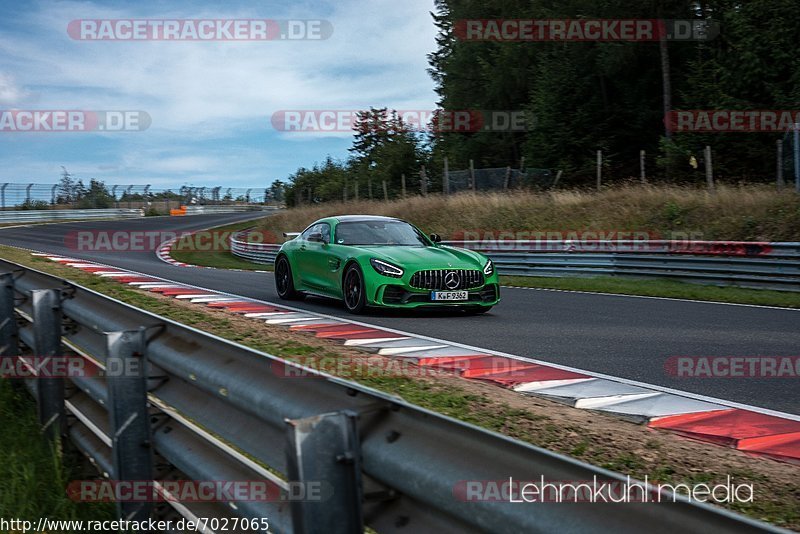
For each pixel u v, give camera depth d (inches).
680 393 178.2
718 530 40.8
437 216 827.4
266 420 78.8
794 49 924.0
